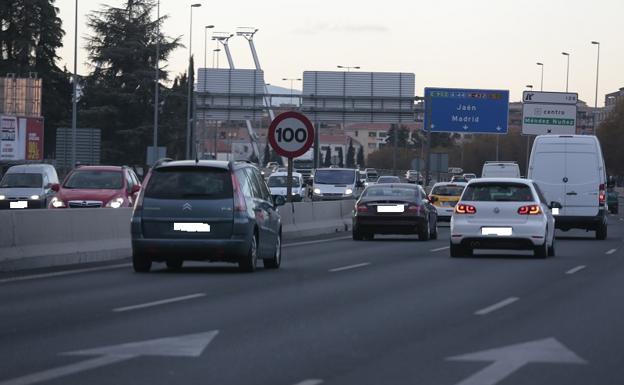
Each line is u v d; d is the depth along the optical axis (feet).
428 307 79.82
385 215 176.35
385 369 52.49
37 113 458.50
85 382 48.42
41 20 499.92
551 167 192.95
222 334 64.28
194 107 345.51
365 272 112.47
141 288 92.53
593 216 191.31
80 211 127.24
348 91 350.84
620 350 59.31
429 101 343.87
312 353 57.31
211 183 107.24
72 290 90.58
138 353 56.59
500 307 80.23
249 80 350.64
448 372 51.78
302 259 133.08
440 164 343.46
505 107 341.62
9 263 110.93
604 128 587.27
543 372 52.06
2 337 62.23
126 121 506.89
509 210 133.59
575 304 82.79
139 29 501.56
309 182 393.09
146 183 108.06
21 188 233.76
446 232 218.59
